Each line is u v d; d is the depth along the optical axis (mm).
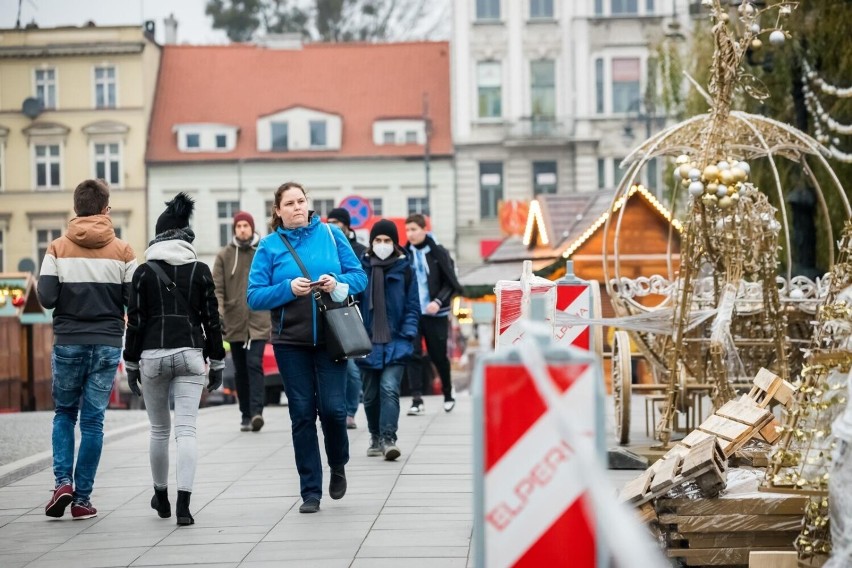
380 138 92625
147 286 12609
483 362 6164
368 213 49219
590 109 90438
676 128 17562
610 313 45562
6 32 93875
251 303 13078
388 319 16828
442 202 91750
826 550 8828
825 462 8820
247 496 14141
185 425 12617
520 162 91438
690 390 17297
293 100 94250
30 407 43562
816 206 27406
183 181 93000
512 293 14328
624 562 5293
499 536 6129
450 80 94250
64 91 93875
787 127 17266
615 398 18047
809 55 26453
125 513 13336
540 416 6133
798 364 17984
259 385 21094
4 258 94500
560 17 90875
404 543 11188
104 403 13312
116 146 93500
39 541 11914
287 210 13266
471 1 91562
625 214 45781
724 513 9727
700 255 16469
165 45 96938
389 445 16641
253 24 114875
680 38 51375
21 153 94125
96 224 13258
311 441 13008
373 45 96750
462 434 19547
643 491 9906
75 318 13141
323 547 11133
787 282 18344
